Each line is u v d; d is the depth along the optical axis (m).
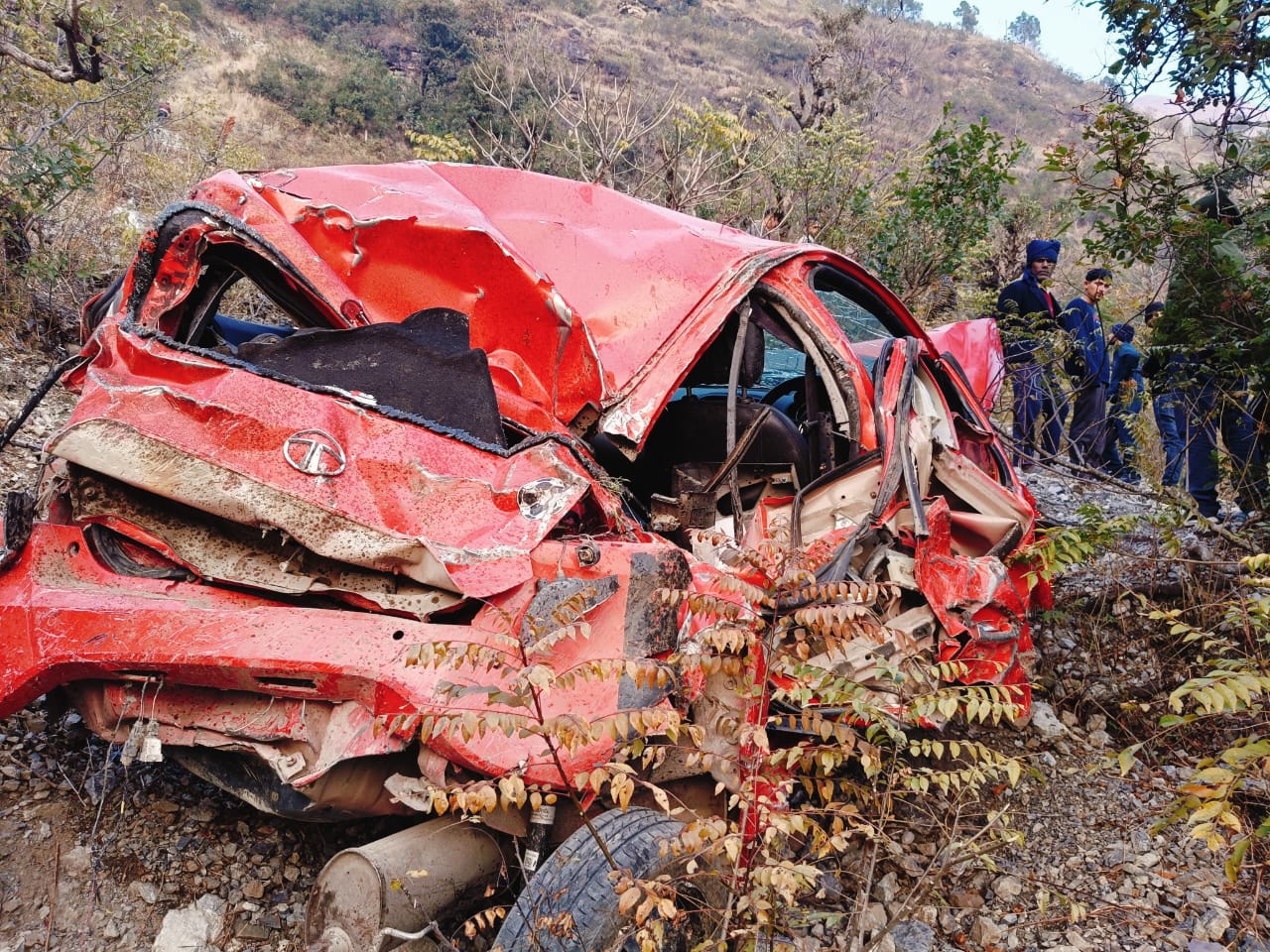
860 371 4.21
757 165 10.45
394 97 26.33
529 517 2.94
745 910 2.55
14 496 2.82
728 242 4.41
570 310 3.95
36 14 7.71
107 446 2.85
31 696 2.73
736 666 2.65
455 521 2.88
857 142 10.94
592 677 2.71
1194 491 5.95
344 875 2.52
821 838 2.67
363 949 2.43
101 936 2.78
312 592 2.88
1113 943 3.36
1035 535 4.46
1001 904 3.55
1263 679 2.70
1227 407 5.45
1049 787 4.23
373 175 4.50
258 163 11.91
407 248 4.07
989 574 3.98
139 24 9.04
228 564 2.91
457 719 2.33
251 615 2.69
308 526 2.78
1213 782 2.72
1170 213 5.04
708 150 10.49
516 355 4.13
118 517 2.94
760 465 4.27
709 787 3.11
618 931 2.35
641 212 4.68
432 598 2.79
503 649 2.63
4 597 2.76
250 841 3.20
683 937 2.57
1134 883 3.68
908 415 4.14
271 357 3.16
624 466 4.58
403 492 2.90
